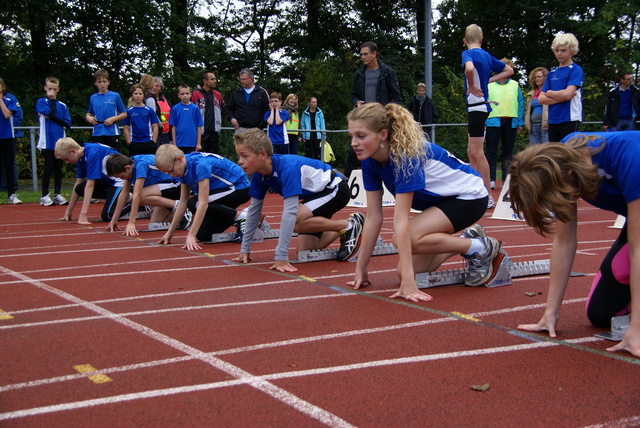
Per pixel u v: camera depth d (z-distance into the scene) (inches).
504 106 436.8
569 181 107.1
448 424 89.8
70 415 93.6
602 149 112.7
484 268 173.2
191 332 133.7
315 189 216.2
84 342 127.7
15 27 763.4
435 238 164.4
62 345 125.9
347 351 120.6
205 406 96.0
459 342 125.5
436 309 150.3
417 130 156.3
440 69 1162.0
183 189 249.4
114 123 403.5
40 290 175.2
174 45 868.6
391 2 1098.7
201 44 920.9
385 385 103.9
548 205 105.4
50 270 204.2
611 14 929.5
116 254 234.2
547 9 1066.1
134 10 788.6
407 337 129.0
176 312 150.3
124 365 113.9
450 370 110.4
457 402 97.1
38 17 743.7
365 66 347.6
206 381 105.9
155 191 296.8
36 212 384.8
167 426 89.6
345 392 101.0
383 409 94.7
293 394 100.3
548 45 1087.6
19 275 196.5
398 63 1064.2
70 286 179.9
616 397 98.3
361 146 153.7
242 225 258.8
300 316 145.5
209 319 143.9
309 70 947.3
